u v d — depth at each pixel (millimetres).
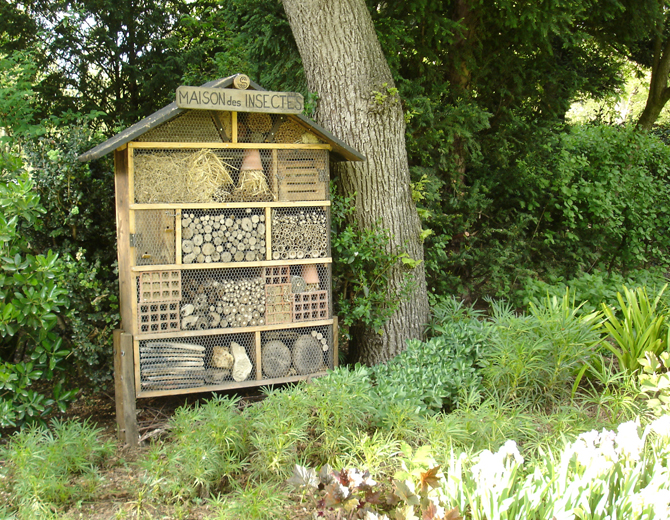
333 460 3281
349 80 4871
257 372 4215
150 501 3045
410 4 5781
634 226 8367
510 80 7184
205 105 3664
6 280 3859
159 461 3113
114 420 4414
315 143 4223
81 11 8438
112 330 4445
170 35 9828
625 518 2430
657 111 10812
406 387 4047
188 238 3967
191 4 9859
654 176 9219
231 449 3301
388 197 4984
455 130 6094
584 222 7828
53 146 4617
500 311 5105
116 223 4230
